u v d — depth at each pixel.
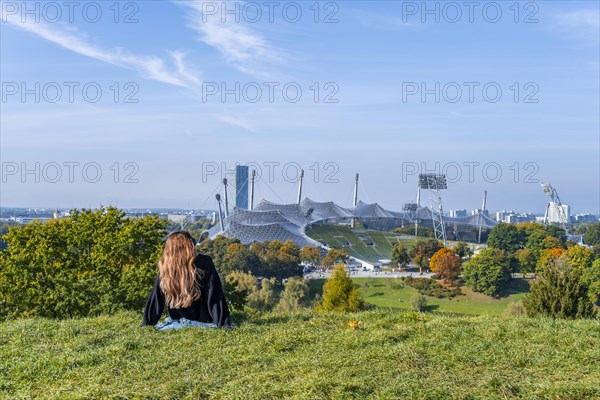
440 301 118.50
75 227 30.44
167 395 7.66
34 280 26.98
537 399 7.23
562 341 9.94
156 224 30.33
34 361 9.30
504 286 123.12
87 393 7.73
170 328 10.65
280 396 7.50
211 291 10.55
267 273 140.12
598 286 102.06
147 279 22.88
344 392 7.41
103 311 21.45
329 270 169.38
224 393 7.67
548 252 137.62
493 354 9.17
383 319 11.98
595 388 7.38
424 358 8.97
